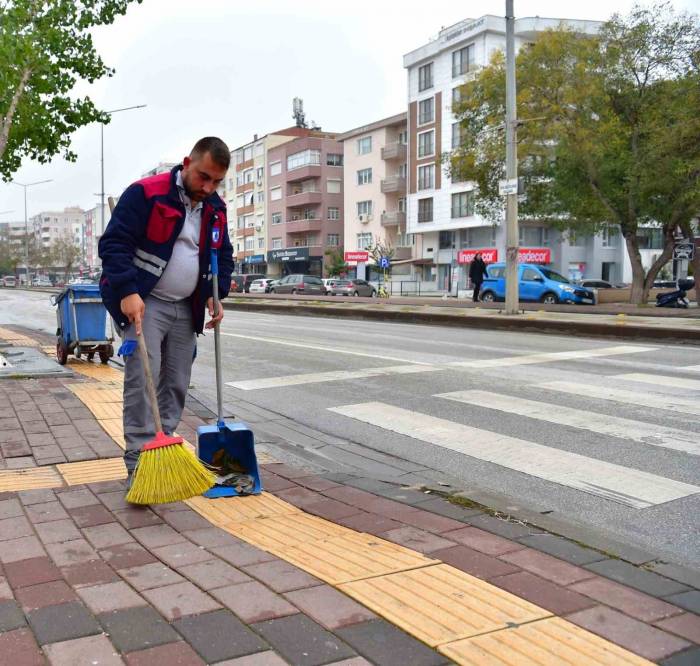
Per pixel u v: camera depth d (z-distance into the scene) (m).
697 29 24.55
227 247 4.22
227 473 4.25
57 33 11.61
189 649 2.38
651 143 22.59
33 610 2.66
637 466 5.09
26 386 7.66
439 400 7.52
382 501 4.07
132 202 3.80
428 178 54.03
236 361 10.97
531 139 25.56
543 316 17.92
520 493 4.55
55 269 129.12
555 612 2.65
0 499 4.00
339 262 64.81
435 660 2.33
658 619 2.62
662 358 10.84
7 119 11.04
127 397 4.09
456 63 50.44
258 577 2.94
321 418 6.82
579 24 47.09
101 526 3.59
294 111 82.38
